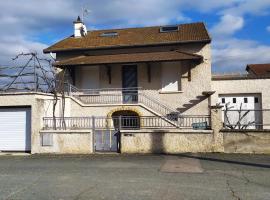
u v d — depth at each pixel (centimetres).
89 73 2355
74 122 1812
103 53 2392
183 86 2225
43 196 871
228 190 902
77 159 1501
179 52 2242
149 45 2298
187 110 2206
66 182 1028
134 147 1628
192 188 927
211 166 1266
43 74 1988
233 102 2409
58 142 1705
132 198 837
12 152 1806
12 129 1848
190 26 2588
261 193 870
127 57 2233
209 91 2178
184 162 1354
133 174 1135
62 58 2434
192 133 1585
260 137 1540
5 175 1160
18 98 1800
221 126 1570
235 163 1321
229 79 2403
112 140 1662
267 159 1404
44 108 1802
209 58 2228
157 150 1606
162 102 2242
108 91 2300
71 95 2147
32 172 1208
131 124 1756
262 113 1697
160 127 1741
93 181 1035
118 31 2691
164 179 1049
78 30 2652
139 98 2212
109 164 1344
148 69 2267
